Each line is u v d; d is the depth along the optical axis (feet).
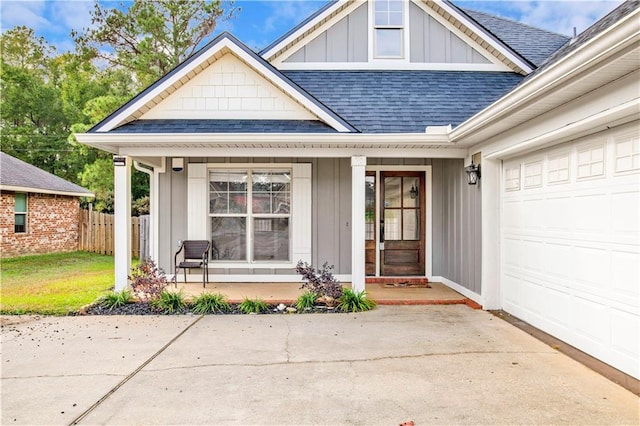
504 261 20.52
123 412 10.49
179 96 23.91
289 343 15.94
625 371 12.61
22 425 9.86
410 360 14.07
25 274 32.76
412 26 29.68
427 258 28.04
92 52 57.47
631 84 11.18
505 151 18.53
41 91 82.53
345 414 10.39
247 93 23.91
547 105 14.35
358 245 22.38
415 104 25.38
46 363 13.84
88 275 32.22
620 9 16.37
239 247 28.12
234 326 18.37
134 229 45.19
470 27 29.09
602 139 13.51
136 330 17.70
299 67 29.55
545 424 9.86
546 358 14.12
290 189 27.99
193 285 26.63
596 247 13.82
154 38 56.39
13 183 42.73
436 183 27.94
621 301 12.72
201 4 57.88
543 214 16.97
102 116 49.32
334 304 21.68
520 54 29.66
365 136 21.12
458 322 18.74
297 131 21.99
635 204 12.13
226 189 28.04
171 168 27.66
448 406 10.80
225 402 11.04
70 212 51.16
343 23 29.66
